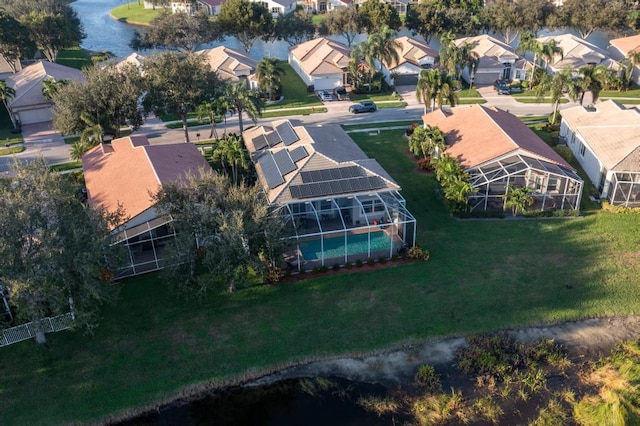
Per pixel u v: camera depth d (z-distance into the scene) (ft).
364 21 376.48
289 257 142.51
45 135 238.48
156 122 251.60
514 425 99.40
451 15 378.12
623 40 328.08
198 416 102.06
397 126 241.55
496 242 148.87
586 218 160.25
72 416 100.68
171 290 130.00
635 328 119.85
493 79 306.14
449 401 103.45
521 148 167.22
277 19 376.27
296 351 114.21
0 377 107.76
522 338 117.80
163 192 126.82
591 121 204.64
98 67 201.87
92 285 103.55
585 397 103.91
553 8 381.19
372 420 101.09
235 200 123.75
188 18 358.43
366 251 144.87
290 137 175.63
